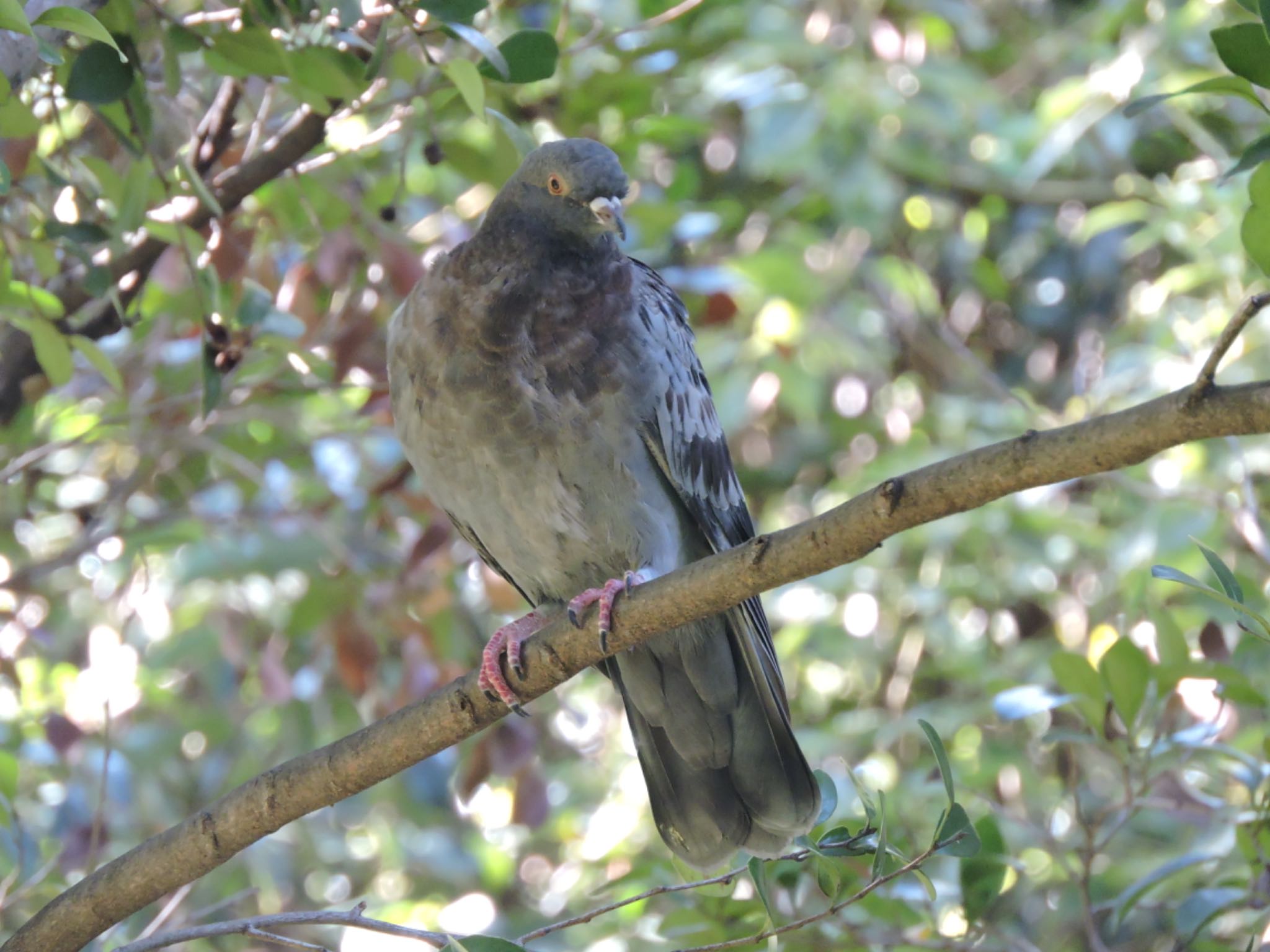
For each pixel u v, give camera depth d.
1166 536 10.32
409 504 9.43
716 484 7.70
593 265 7.07
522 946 5.42
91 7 6.19
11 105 6.19
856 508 4.94
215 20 6.98
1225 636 9.25
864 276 13.70
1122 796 9.86
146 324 9.63
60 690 10.16
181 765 12.00
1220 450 11.09
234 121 8.23
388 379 7.34
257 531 10.37
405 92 8.52
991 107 13.21
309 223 9.01
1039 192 13.81
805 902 7.87
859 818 7.61
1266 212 4.97
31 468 9.39
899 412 12.72
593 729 12.85
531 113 9.88
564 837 12.58
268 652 10.13
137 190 6.78
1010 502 12.12
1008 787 10.71
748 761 7.43
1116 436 4.39
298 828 12.77
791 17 13.22
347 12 6.44
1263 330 11.12
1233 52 4.66
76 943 5.74
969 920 7.16
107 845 9.73
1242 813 7.21
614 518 7.16
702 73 12.98
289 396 9.62
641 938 9.68
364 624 9.80
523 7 9.54
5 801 7.13
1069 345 14.22
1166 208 12.08
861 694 12.98
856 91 12.41
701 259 11.44
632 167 10.92
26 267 7.13
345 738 5.93
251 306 7.58
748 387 12.30
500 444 6.97
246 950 10.54
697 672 7.36
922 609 12.06
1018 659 11.84
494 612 10.66
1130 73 11.95
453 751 11.13
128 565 11.09
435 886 12.78
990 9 15.30
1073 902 9.66
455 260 7.12
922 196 13.82
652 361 7.09
